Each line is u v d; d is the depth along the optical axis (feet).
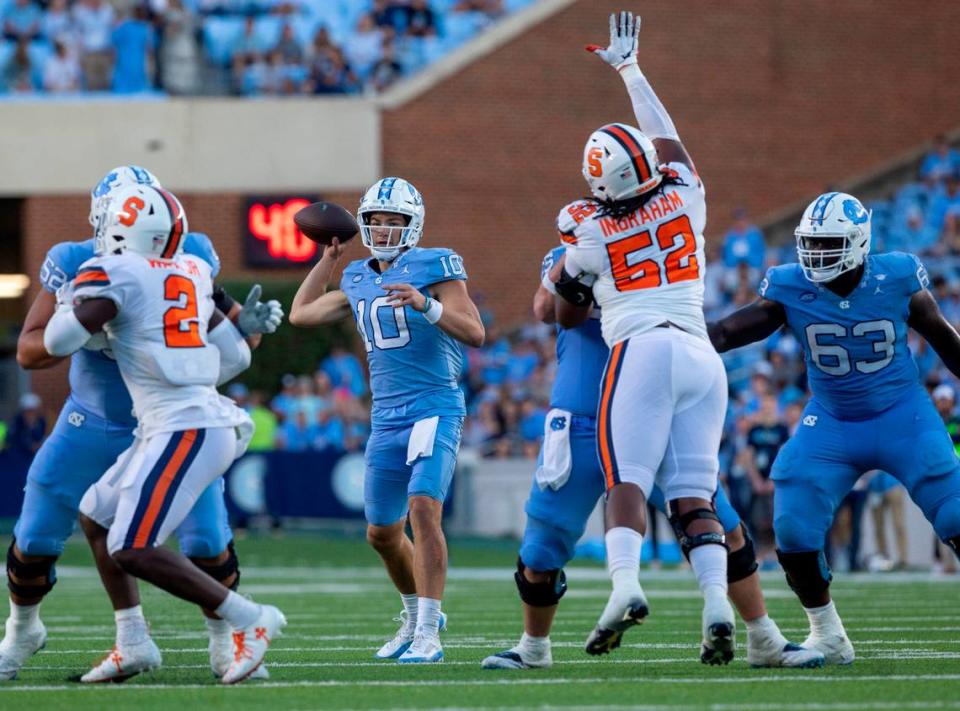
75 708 59.57
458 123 274.98
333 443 222.48
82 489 70.38
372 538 84.28
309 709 59.06
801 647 73.15
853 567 172.96
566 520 71.67
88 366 70.23
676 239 68.80
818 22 286.87
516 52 277.23
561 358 73.26
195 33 279.49
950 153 261.65
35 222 265.13
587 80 278.87
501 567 176.96
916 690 63.77
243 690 64.90
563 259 70.08
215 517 71.10
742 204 284.61
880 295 74.38
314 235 84.43
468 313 81.82
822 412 76.54
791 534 74.90
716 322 75.92
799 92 286.25
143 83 273.54
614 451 66.74
